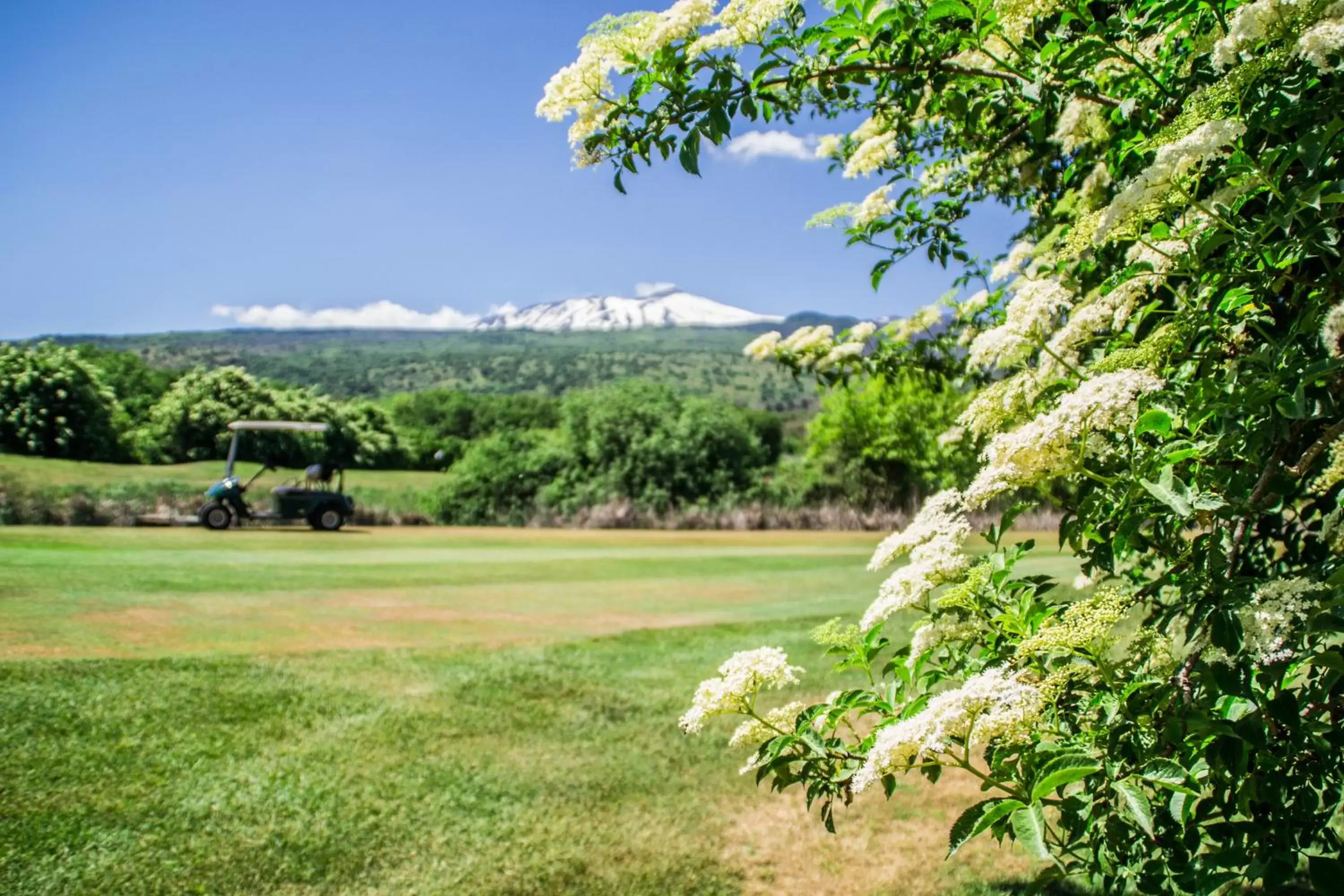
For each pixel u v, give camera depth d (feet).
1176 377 7.68
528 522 82.94
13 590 34.99
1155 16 9.34
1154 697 6.63
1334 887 6.18
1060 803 6.41
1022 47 10.09
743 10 9.28
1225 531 7.27
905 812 17.67
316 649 28.22
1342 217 7.01
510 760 19.90
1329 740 6.37
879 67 9.63
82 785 17.08
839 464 84.33
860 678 25.58
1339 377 6.99
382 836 15.97
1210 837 7.23
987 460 7.90
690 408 88.94
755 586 44.98
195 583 39.37
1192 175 7.34
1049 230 14.70
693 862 15.44
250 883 14.15
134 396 139.13
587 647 30.01
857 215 14.35
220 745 19.60
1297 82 7.23
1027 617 7.50
